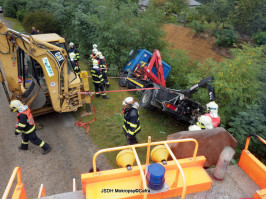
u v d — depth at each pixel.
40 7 17.56
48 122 6.45
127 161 2.47
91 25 11.62
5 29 4.75
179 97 6.47
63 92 5.98
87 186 2.28
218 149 2.92
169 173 2.52
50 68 5.31
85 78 6.34
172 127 6.95
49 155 5.15
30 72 6.40
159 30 10.76
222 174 2.62
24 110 4.55
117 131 6.27
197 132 2.74
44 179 4.48
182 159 2.64
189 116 6.34
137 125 4.67
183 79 10.49
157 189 2.26
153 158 2.68
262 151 6.59
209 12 20.81
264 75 7.18
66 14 14.18
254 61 6.87
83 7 13.66
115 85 9.59
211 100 5.37
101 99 8.16
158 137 6.34
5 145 5.37
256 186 2.63
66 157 5.13
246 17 17.62
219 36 18.66
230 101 6.73
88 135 6.00
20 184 2.29
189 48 19.80
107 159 5.14
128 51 10.63
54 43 6.46
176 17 24.33
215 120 4.62
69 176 4.60
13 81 5.34
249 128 6.24
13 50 5.01
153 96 6.95
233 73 6.52
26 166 4.78
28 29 15.39
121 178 2.40
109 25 10.83
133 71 9.16
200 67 9.56
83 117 6.85
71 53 8.36
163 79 8.88
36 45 4.96
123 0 12.75
